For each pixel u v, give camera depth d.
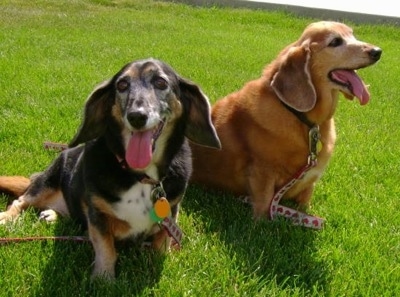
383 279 1.21
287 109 1.39
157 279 1.16
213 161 1.54
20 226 1.29
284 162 1.41
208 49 3.45
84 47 3.17
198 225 1.38
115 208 1.15
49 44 3.16
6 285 1.09
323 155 1.43
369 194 1.62
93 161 1.15
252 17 4.90
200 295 1.11
